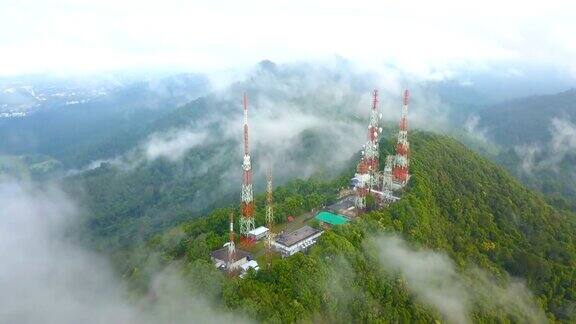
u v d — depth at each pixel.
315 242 156.38
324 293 129.62
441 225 189.38
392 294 143.75
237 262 146.25
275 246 158.88
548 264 187.62
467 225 198.88
